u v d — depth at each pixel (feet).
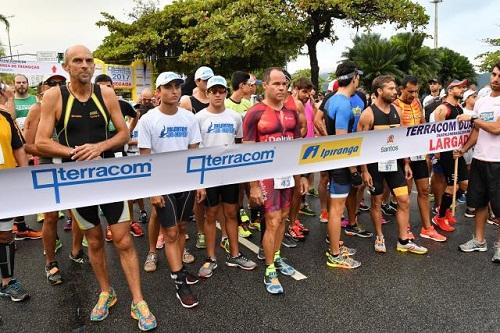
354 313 9.87
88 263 13.57
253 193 10.97
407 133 13.34
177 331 9.30
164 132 10.69
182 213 11.09
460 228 16.17
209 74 14.30
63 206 8.87
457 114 15.34
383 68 70.59
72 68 8.57
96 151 8.82
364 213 18.65
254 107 11.12
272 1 46.57
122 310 10.33
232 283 11.76
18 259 14.10
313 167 11.69
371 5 46.19
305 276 12.08
